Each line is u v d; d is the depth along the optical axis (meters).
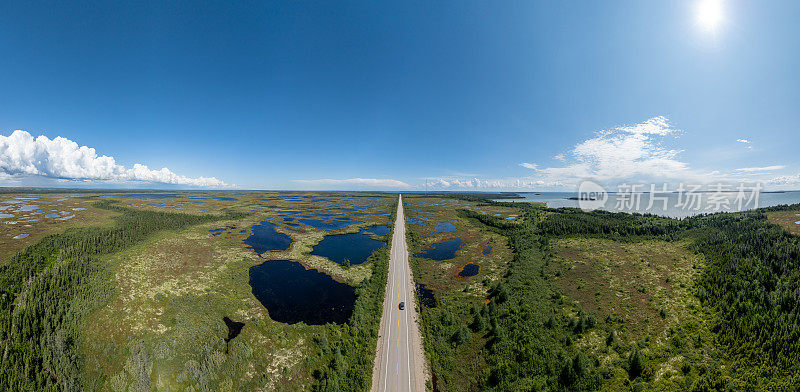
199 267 89.38
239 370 46.94
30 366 43.84
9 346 45.84
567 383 42.34
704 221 125.62
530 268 87.00
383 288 77.00
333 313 65.56
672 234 115.25
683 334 50.56
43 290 62.56
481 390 43.62
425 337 55.69
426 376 46.38
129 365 46.31
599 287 71.44
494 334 53.91
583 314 58.56
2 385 40.75
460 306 67.19
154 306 63.31
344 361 48.69
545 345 50.38
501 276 84.38
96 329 53.75
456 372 47.75
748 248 79.12
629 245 106.38
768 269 65.94
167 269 84.94
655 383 40.69
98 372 45.72
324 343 52.69
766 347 43.97
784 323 46.97
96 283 69.50
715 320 53.22
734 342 46.53
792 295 53.47
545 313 60.72
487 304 67.75
